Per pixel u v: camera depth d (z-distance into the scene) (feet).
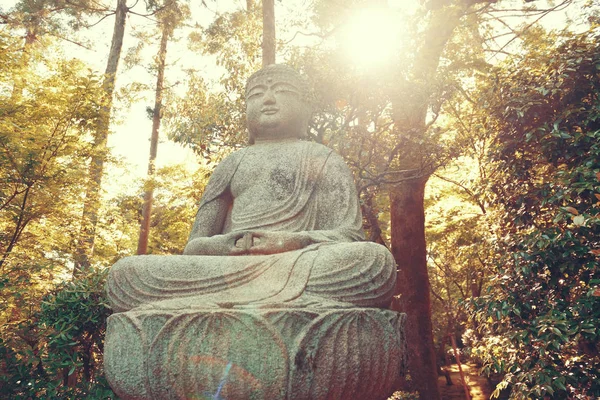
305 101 15.83
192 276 10.76
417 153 22.41
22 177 22.67
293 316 9.62
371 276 10.80
